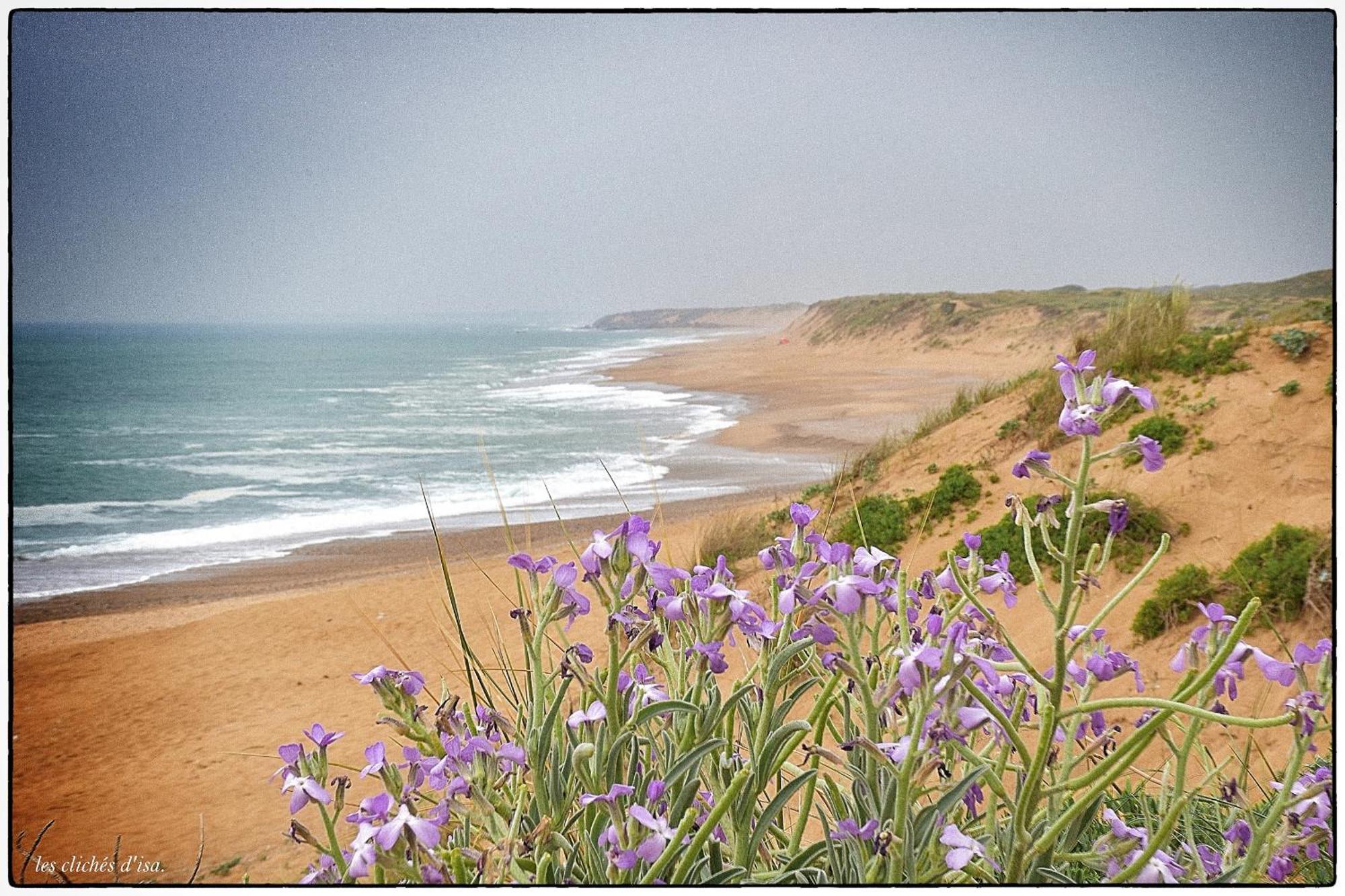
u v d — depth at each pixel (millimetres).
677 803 1537
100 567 12922
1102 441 9203
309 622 9203
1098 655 1653
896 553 8523
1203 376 9523
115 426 30141
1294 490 7246
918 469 10812
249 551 13672
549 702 1779
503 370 52094
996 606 6777
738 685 1776
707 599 1584
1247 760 2275
